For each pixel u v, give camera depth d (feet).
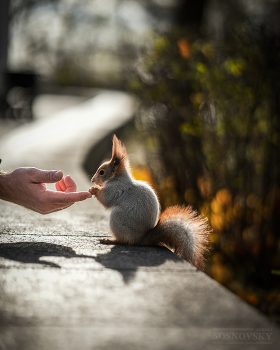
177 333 6.35
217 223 9.02
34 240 7.54
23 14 35.37
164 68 9.57
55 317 6.45
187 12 21.12
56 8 37.27
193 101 9.30
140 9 33.19
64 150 12.99
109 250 7.35
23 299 6.59
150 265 7.07
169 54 9.54
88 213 8.48
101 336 6.31
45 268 6.97
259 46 8.79
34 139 14.84
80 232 7.83
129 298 6.64
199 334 6.35
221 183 9.11
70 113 22.48
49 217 8.28
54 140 14.71
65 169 10.34
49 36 39.24
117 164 7.58
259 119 8.90
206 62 9.15
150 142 9.99
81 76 43.27
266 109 8.86
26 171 7.44
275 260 8.77
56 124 18.48
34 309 6.51
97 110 23.62
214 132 9.14
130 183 7.55
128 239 7.47
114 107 24.84
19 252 7.24
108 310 6.52
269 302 8.33
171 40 9.57
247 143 8.97
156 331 6.36
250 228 9.03
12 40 34.37
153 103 9.72
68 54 41.75
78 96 37.91
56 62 42.19
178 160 9.58
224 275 8.69
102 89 42.09
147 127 9.93
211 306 6.58
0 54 23.97
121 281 6.83
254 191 9.04
